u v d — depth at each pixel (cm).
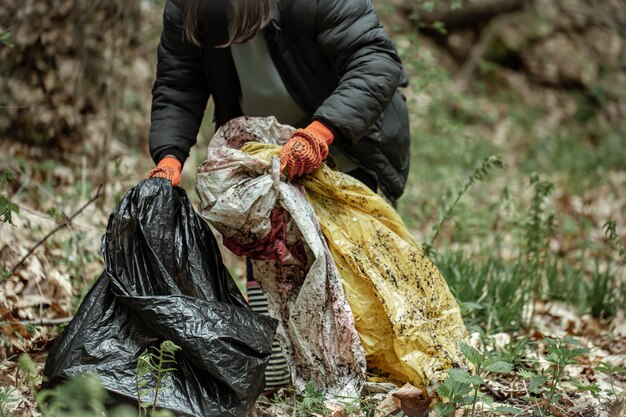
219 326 328
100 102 715
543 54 1454
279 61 379
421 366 363
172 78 401
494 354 437
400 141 411
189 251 355
